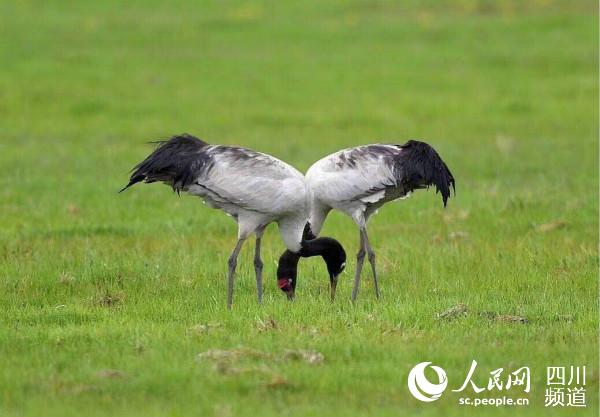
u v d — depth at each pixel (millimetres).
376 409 8562
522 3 47625
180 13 46500
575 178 21531
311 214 13000
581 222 17109
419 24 44188
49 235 16328
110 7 47188
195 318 11453
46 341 10359
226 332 10688
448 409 8656
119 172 22719
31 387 8984
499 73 37125
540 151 25391
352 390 8992
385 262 14523
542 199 18891
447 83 35656
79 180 21609
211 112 31500
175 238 16062
